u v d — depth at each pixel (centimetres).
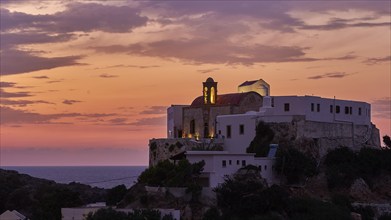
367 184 18412
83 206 17862
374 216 17188
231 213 15662
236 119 19000
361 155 18950
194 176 16600
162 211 15375
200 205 16000
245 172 16962
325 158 18800
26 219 18525
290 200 16325
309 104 18775
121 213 15162
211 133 19950
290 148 18075
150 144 19550
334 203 16888
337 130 19488
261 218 15188
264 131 18600
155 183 16725
